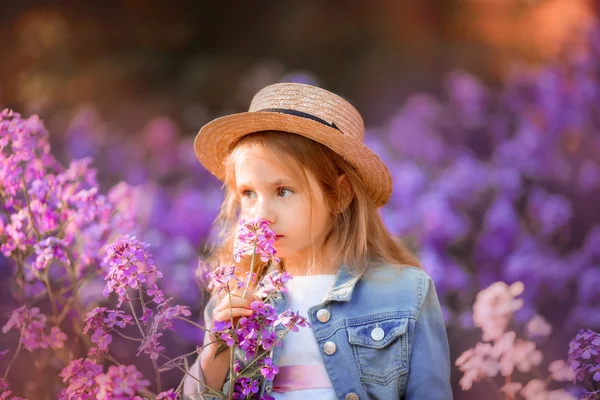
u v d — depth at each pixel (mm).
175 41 8711
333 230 2207
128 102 7996
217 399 1998
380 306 2082
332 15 8906
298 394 2010
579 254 4098
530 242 4176
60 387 2309
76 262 2463
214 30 8898
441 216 4039
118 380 1896
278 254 2076
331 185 2145
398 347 2035
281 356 2047
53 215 2342
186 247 3711
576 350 2090
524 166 5125
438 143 5414
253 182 2074
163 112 7879
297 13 8984
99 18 8539
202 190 4902
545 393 2275
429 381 2021
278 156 2062
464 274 3781
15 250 2381
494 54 7750
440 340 2109
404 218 4137
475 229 4316
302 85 2213
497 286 2412
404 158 5352
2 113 2307
